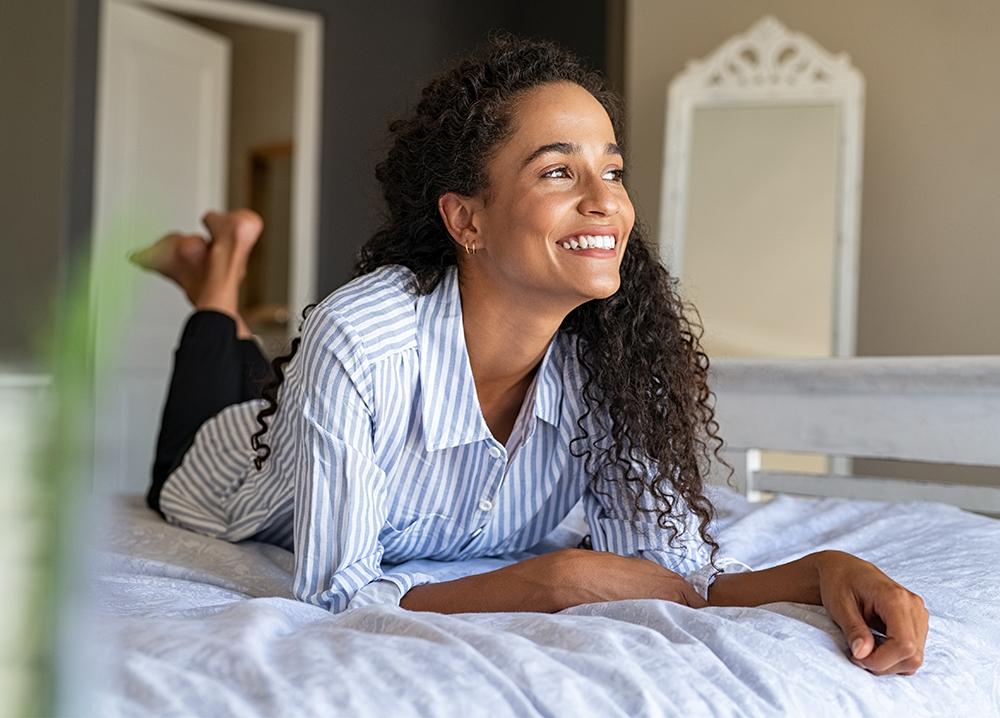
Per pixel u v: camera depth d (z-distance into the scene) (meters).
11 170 3.12
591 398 1.14
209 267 2.10
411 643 0.67
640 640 0.73
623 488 1.14
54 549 0.21
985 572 1.08
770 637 0.76
